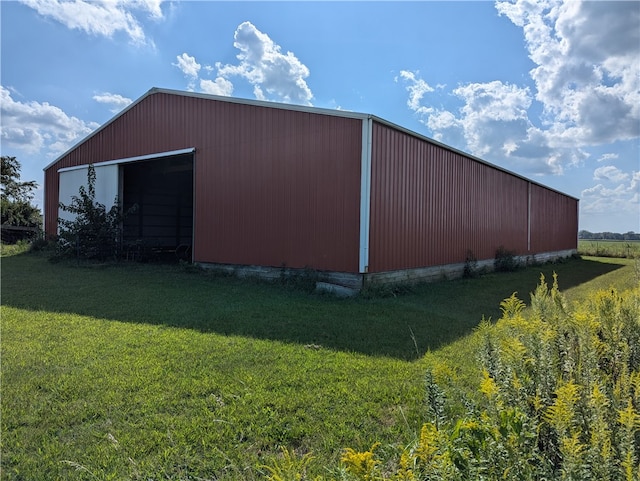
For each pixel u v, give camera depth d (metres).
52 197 15.67
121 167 13.02
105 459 2.09
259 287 8.14
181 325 4.84
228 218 9.86
